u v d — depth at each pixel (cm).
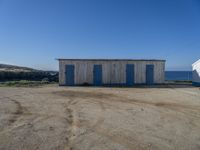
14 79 2973
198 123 674
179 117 750
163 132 578
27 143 483
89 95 1314
